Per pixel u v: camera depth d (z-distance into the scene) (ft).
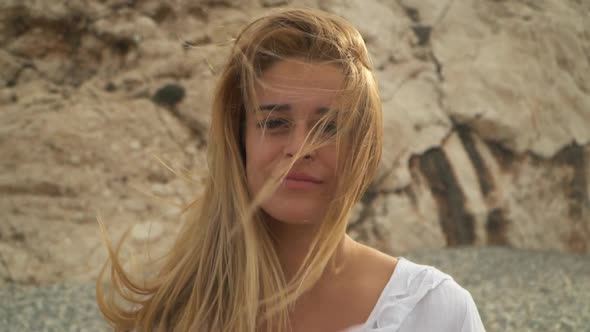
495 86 24.21
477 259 20.76
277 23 3.65
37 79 19.80
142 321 4.24
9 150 18.60
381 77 22.48
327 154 3.51
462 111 23.41
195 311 4.00
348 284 3.71
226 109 4.02
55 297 15.83
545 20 26.27
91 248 17.90
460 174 22.95
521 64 25.09
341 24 3.68
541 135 24.73
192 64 20.61
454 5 25.03
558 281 18.16
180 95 20.48
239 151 4.03
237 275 3.89
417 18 24.16
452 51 24.18
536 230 23.77
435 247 22.18
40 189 18.42
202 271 4.08
